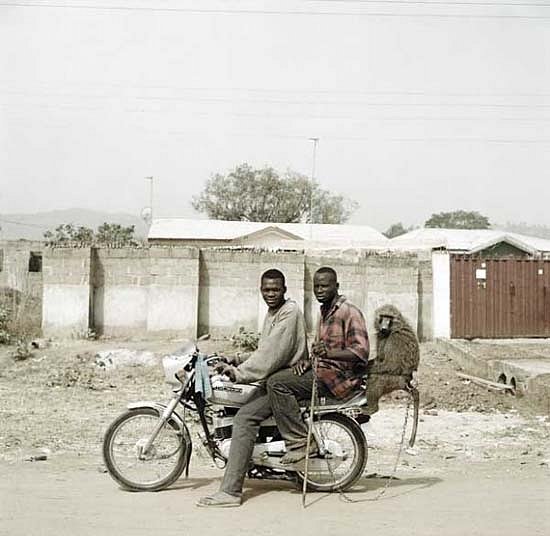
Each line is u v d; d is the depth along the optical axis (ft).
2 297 76.48
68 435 37.68
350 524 20.98
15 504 22.89
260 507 22.70
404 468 31.81
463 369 60.03
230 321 69.92
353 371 23.98
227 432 24.04
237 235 152.76
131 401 47.91
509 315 72.23
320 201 235.20
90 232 149.69
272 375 23.40
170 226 155.63
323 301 24.23
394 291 70.54
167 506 22.72
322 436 24.22
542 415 45.70
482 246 114.52
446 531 20.43
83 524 20.71
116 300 70.03
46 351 63.41
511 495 24.97
